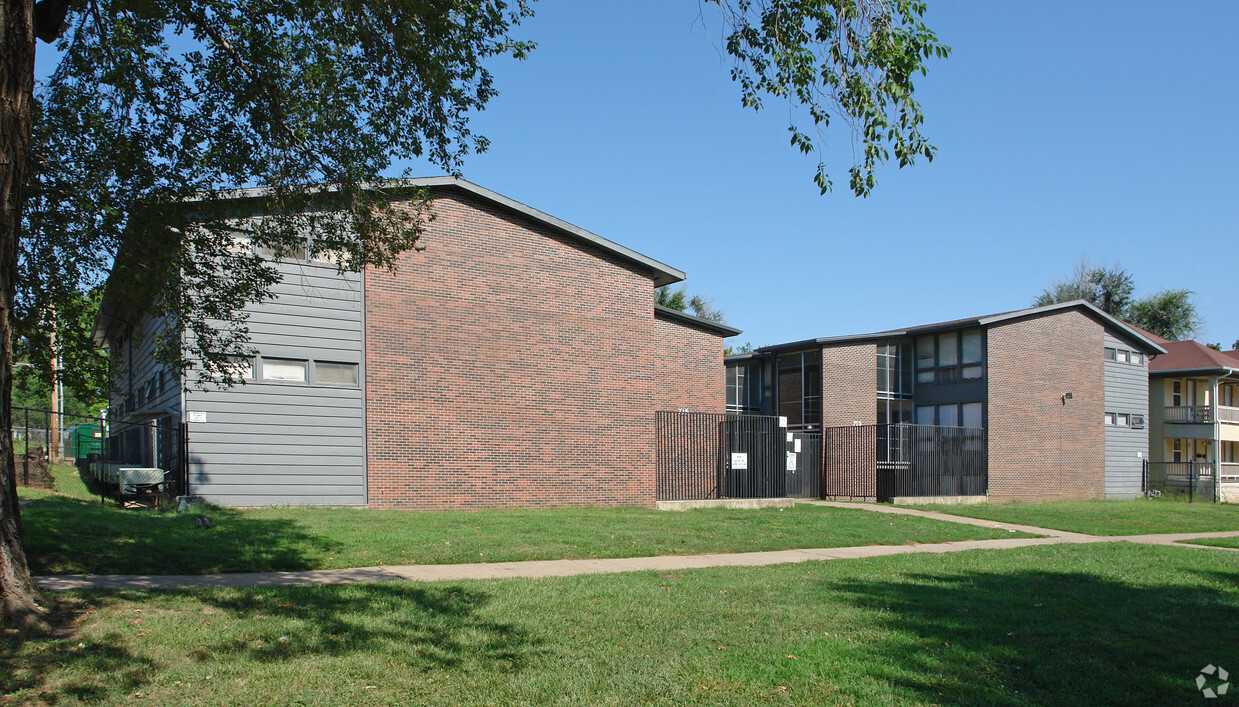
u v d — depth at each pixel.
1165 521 24.78
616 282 23.12
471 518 17.17
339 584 9.95
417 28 11.44
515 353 21.20
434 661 6.91
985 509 26.75
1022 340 34.38
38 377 12.61
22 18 7.31
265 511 17.06
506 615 8.56
